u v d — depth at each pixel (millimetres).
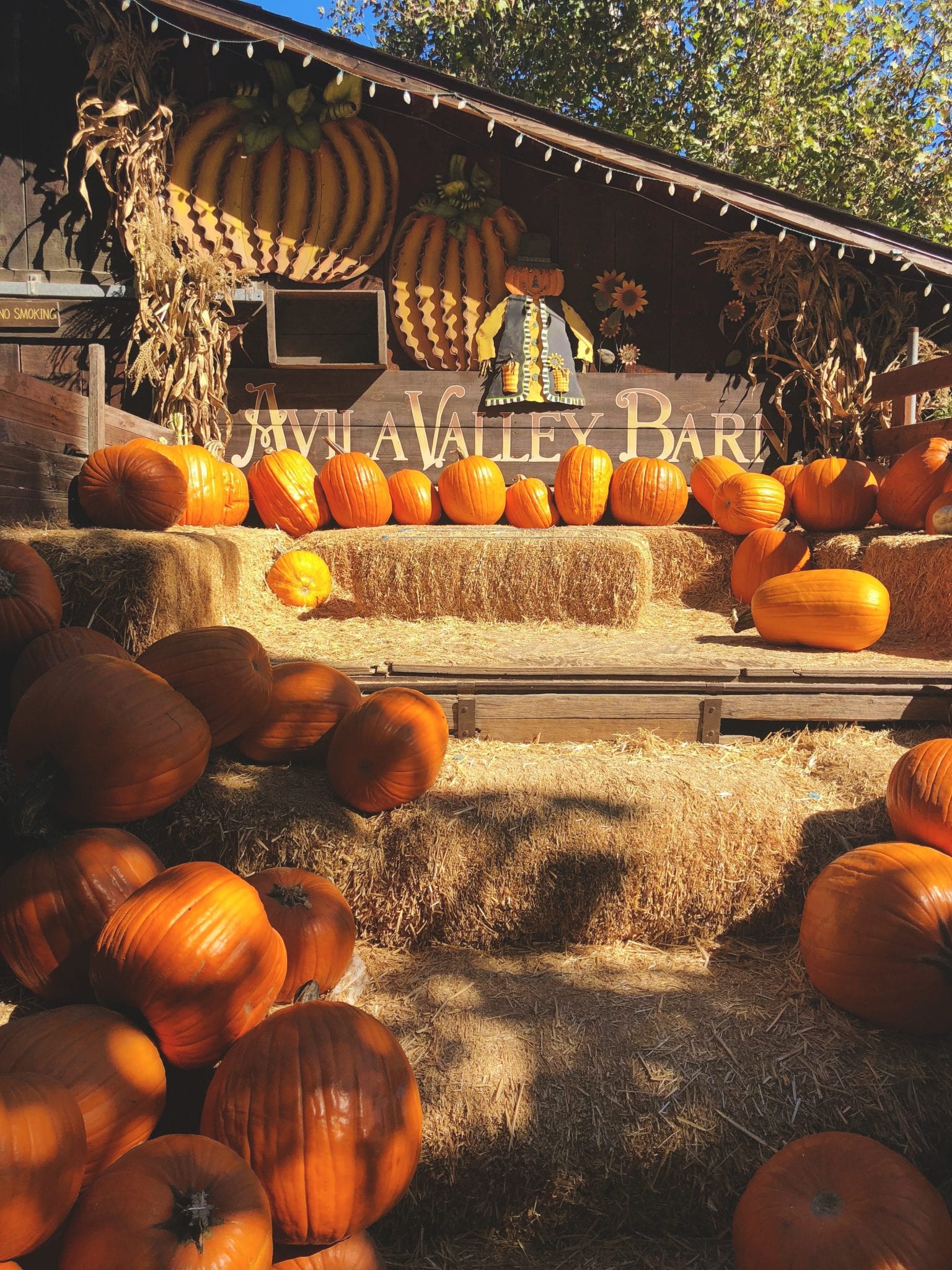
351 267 6148
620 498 5770
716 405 6379
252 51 5328
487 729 3127
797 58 11828
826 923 2221
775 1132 1926
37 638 2818
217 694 2584
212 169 5988
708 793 2629
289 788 2656
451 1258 1906
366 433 6203
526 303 6215
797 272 6148
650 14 11766
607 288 6297
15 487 3504
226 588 4133
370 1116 1690
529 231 6281
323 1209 1649
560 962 2479
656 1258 1902
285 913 2197
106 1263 1415
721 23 11766
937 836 2383
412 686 3115
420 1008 2215
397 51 13523
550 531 4871
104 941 1906
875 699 3143
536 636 4090
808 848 2572
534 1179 1919
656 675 3125
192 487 4945
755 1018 2182
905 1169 1742
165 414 5754
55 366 6043
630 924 2570
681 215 6262
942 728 3150
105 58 5586
